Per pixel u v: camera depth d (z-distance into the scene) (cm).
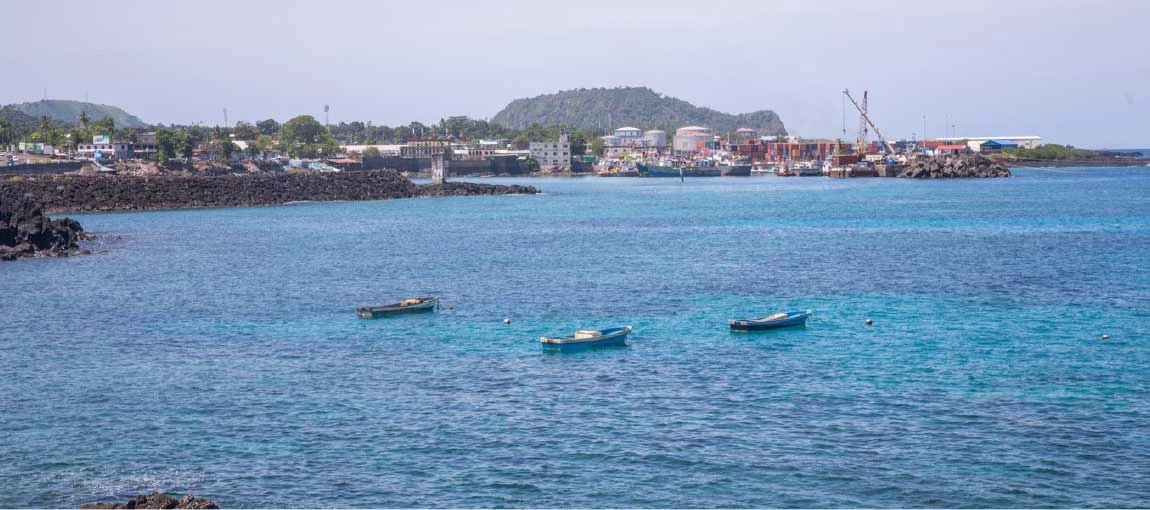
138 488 5244
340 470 5475
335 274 13088
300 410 6519
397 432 6059
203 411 6512
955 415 6278
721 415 6338
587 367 7600
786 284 11719
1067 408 6406
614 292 11262
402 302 10081
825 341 8431
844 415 6306
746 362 7712
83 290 11700
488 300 10800
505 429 6103
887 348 8138
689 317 9644
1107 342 8262
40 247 15700
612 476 5366
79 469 5509
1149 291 10819
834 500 5056
